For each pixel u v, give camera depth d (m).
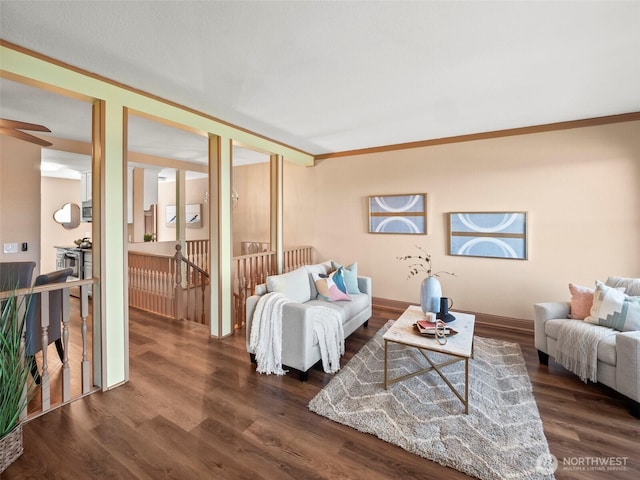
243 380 2.64
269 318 2.79
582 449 1.83
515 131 3.88
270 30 1.90
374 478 1.64
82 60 2.23
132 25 1.84
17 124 2.23
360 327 3.91
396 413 2.16
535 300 3.84
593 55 2.21
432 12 1.75
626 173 3.36
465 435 1.94
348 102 3.04
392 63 2.31
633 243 3.35
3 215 3.58
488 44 2.07
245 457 1.78
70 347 3.34
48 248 6.77
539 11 1.75
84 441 1.90
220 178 3.56
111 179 2.50
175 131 3.90
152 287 4.61
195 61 2.25
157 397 2.38
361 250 5.04
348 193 5.12
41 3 1.64
